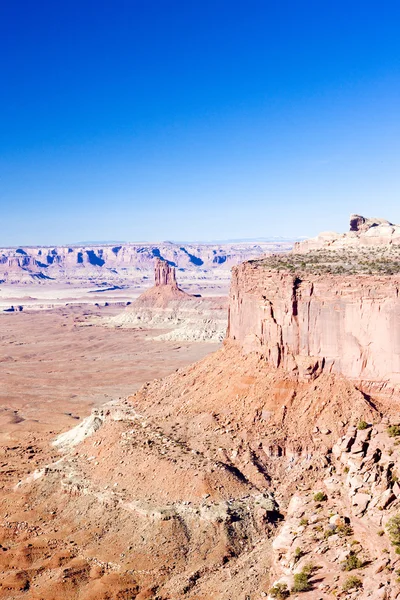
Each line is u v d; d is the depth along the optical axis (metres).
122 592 74.75
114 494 90.06
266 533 80.56
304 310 96.31
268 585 67.50
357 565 59.31
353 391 92.12
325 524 69.06
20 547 86.38
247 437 93.75
